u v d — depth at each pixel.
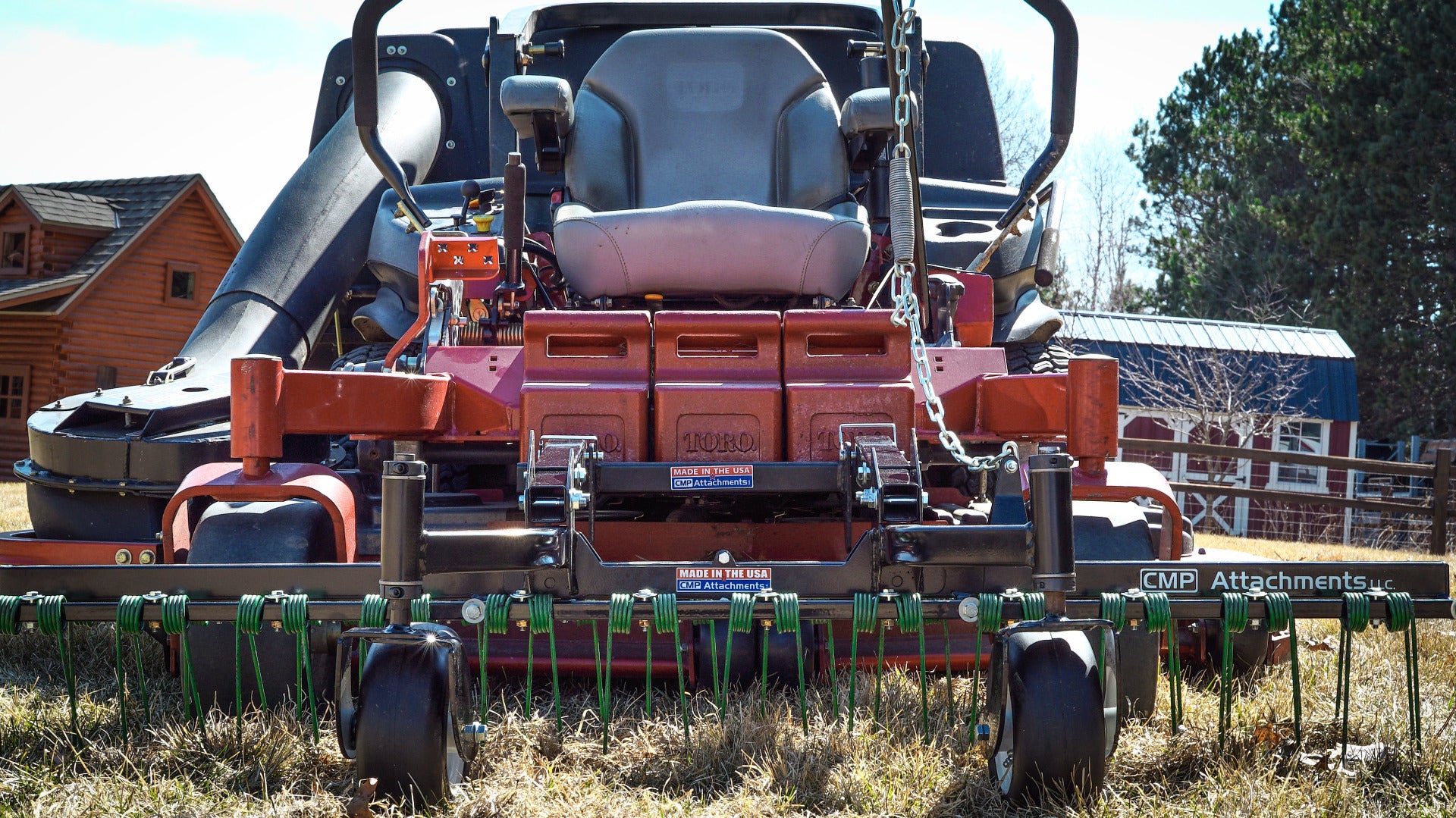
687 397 3.43
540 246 4.98
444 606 2.96
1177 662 3.37
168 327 25.11
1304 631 5.04
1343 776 2.98
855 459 3.22
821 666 3.79
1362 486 22.38
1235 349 22.12
